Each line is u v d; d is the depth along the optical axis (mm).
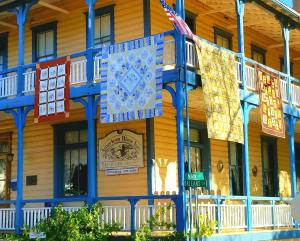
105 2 18125
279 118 17625
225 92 14633
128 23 17562
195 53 14430
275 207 16844
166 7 13625
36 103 16797
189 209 13094
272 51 23953
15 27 20812
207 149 18984
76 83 16219
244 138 15844
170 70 13891
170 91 13859
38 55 20047
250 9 18859
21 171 16953
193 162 18453
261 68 17125
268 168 23047
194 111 18375
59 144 19203
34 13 20203
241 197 15219
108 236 14031
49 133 19578
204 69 13914
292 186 18375
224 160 19906
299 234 17484
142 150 16734
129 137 17078
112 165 17344
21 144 17109
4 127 21000
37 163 19750
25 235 15445
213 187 19047
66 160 19047
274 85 17719
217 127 14008
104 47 15156
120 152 17219
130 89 14383
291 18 19344
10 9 18047
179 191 13211
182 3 14430
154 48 14125
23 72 17578
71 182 18781
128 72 14508
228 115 14586
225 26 20656
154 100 13859
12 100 17516
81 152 18703
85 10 18875
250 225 15344
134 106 14219
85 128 18578
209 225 13453
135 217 13984
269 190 22859
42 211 15938
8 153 20641
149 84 14023
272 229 16609
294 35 22078
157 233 13945
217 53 14641
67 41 19281
